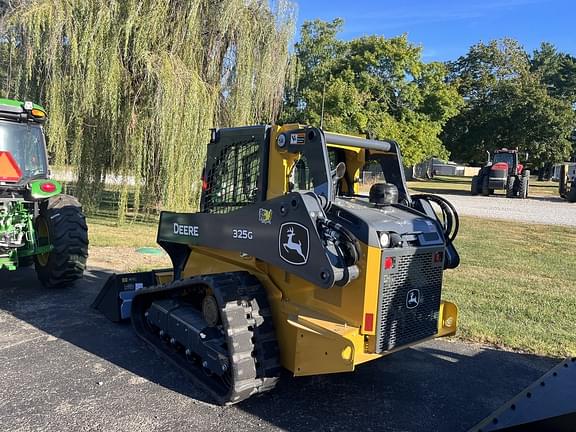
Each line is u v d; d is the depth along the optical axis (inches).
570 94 2385.6
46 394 158.1
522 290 307.4
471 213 779.4
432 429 147.3
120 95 462.0
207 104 482.0
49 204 277.7
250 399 160.6
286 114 1184.2
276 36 545.0
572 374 140.2
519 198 1131.9
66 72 446.9
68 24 433.1
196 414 149.5
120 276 226.1
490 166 1188.5
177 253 206.2
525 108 1830.7
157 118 457.4
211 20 507.5
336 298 146.7
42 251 263.1
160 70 451.5
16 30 438.3
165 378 172.1
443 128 2015.3
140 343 201.8
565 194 1096.2
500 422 123.3
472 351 208.5
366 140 170.4
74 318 229.3
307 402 159.9
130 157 480.4
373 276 141.3
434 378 181.5
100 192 512.1
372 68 1389.0
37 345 197.2
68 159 479.2
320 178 149.3
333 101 1170.0
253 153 168.7
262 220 155.7
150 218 542.0
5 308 241.0
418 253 153.4
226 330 149.2
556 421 118.3
